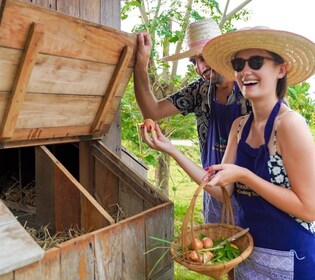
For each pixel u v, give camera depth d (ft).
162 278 7.03
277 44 5.04
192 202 4.85
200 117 8.08
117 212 7.97
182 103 8.13
